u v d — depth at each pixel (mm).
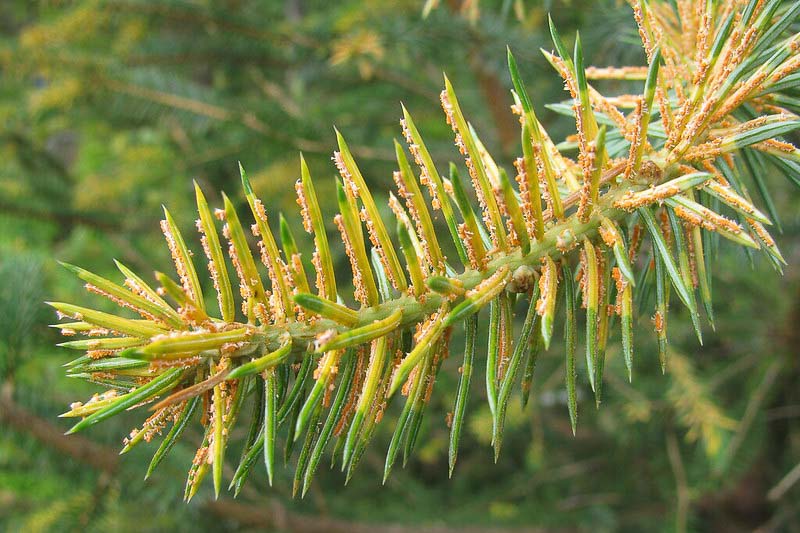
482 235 172
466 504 626
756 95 172
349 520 523
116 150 721
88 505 355
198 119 492
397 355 166
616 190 170
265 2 625
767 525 512
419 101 600
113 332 159
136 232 627
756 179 185
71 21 475
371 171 532
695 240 177
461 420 164
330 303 159
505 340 167
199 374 160
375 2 447
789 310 454
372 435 165
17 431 337
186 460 355
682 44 193
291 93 609
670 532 496
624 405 454
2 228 613
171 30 587
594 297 163
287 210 498
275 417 156
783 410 462
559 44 171
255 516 419
